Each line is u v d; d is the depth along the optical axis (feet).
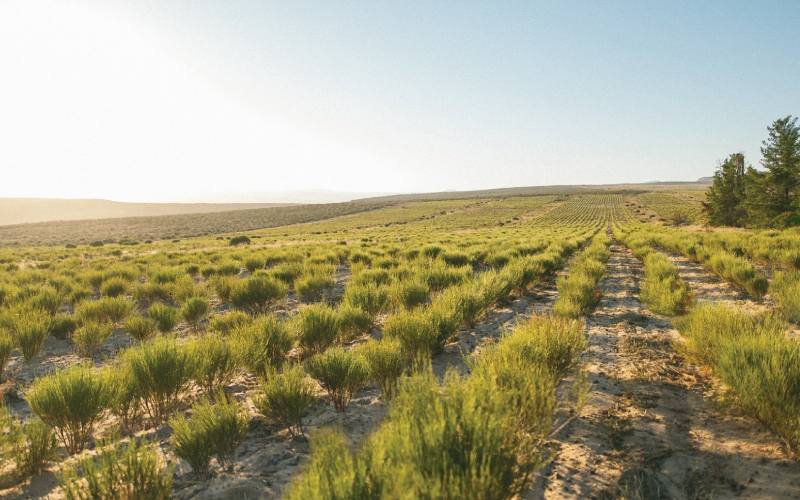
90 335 23.36
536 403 10.44
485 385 9.27
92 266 63.77
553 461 10.66
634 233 103.91
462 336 22.82
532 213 373.40
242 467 11.03
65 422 12.60
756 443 11.03
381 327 25.82
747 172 156.56
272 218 351.46
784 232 82.89
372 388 16.46
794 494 8.95
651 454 10.86
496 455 7.42
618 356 19.07
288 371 14.26
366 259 59.52
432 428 7.50
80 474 10.90
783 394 10.82
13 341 21.63
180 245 123.24
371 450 7.97
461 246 82.28
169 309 28.02
